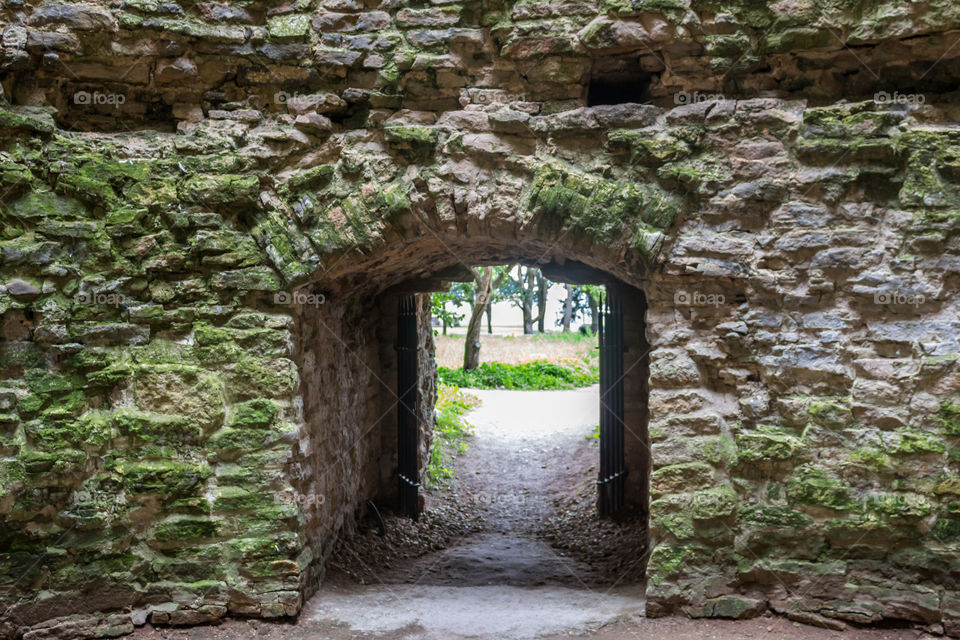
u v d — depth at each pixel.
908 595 4.68
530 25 5.00
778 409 4.91
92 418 4.91
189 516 5.02
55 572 4.78
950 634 4.59
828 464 4.80
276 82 5.20
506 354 22.31
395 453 8.51
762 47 4.90
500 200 5.08
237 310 5.14
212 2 5.10
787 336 4.88
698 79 5.02
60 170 4.89
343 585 5.89
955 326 4.68
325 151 5.22
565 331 30.38
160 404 5.03
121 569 4.93
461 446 11.48
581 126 5.02
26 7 4.88
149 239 5.05
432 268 7.61
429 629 4.93
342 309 6.86
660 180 4.98
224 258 5.10
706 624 4.85
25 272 4.83
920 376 4.69
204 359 5.09
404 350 8.15
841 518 4.77
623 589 5.77
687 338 5.03
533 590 5.89
